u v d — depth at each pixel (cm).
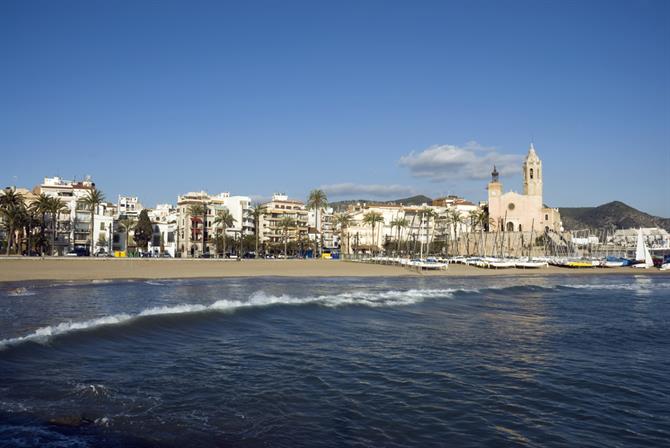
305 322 3192
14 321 2867
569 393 1828
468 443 1374
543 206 19938
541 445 1374
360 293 5297
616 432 1476
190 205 16525
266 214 18738
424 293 5391
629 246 18638
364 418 1532
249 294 4922
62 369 1898
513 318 3716
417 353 2405
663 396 1822
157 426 1412
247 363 2122
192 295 4722
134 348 2291
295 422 1484
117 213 18225
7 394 1599
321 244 19350
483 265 12838
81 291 4884
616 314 4062
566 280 8944
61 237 13900
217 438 1352
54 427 1370
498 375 2041
